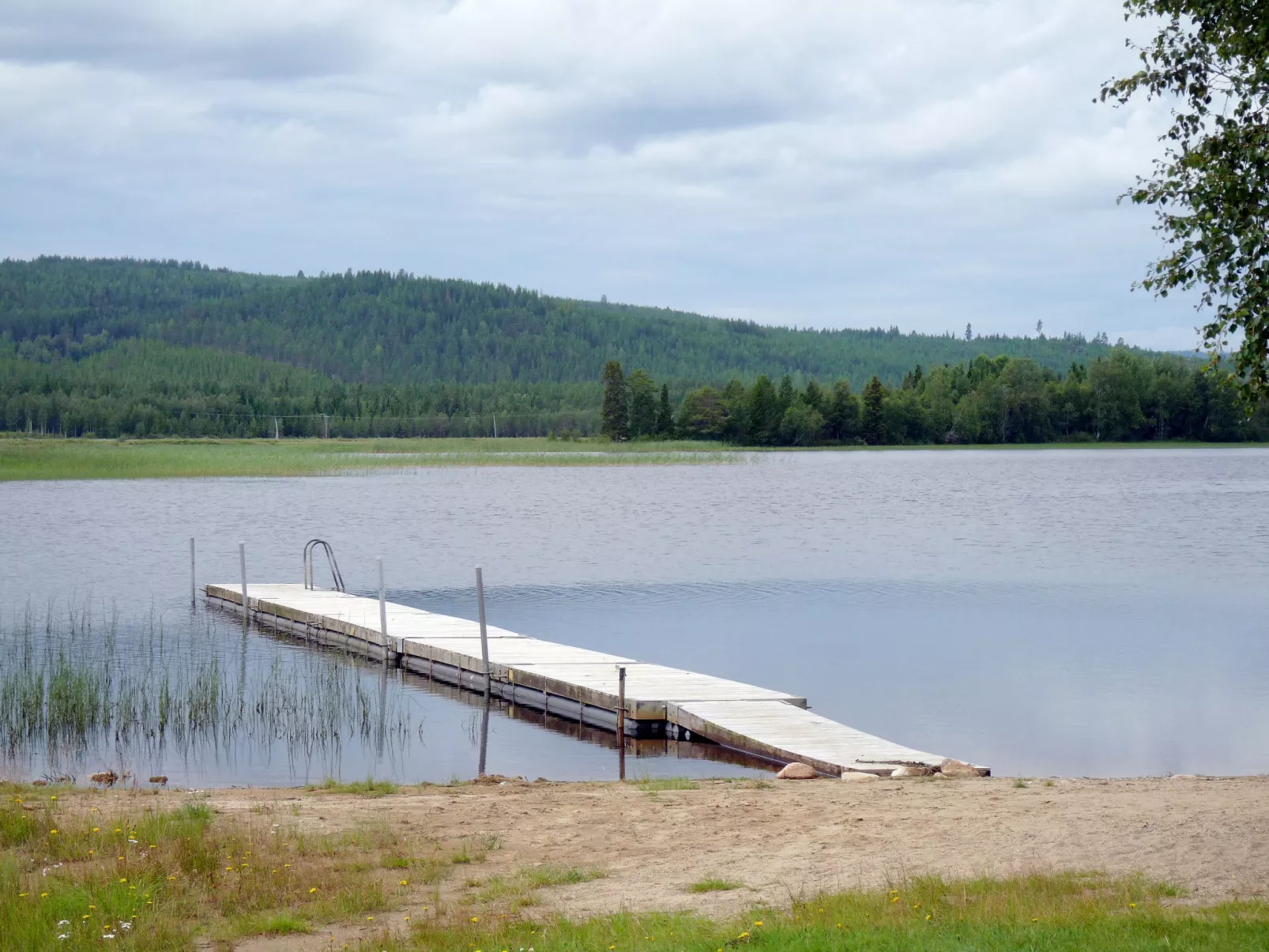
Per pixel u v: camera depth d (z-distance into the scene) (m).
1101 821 10.39
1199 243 10.03
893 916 7.96
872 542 41.94
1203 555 38.38
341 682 20.70
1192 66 10.34
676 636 24.81
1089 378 142.12
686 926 7.98
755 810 11.53
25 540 41.88
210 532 44.69
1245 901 8.11
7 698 18.17
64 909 8.62
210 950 8.18
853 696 19.45
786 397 142.38
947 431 143.25
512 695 19.73
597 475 82.56
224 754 16.28
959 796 11.94
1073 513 53.50
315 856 10.17
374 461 88.25
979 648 23.47
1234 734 17.02
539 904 8.90
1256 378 10.08
